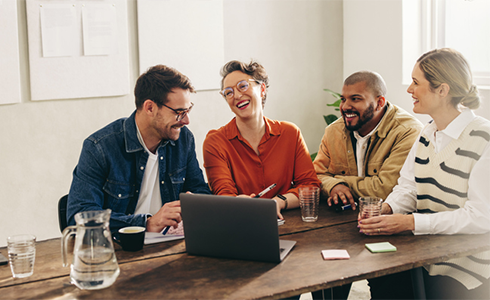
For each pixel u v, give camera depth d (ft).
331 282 4.24
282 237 5.52
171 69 6.20
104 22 10.54
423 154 6.15
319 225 5.97
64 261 4.38
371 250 4.94
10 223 10.23
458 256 4.84
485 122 5.59
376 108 7.25
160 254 5.07
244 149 7.17
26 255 4.53
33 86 10.08
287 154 7.32
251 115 6.95
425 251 4.90
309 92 13.01
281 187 7.34
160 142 6.64
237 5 11.91
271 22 12.33
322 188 7.36
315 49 12.91
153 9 10.96
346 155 7.84
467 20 9.98
